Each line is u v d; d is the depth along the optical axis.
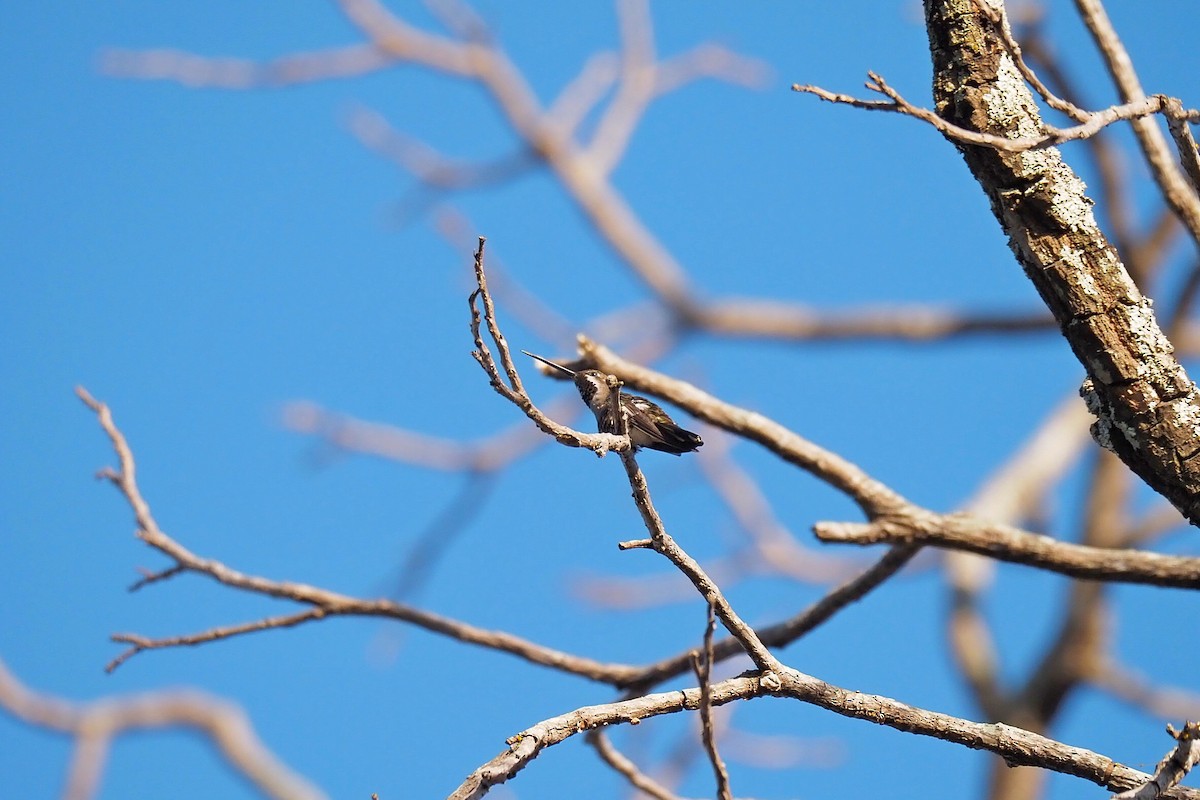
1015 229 7.81
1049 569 10.74
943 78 7.92
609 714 7.71
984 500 22.70
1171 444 7.48
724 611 7.97
